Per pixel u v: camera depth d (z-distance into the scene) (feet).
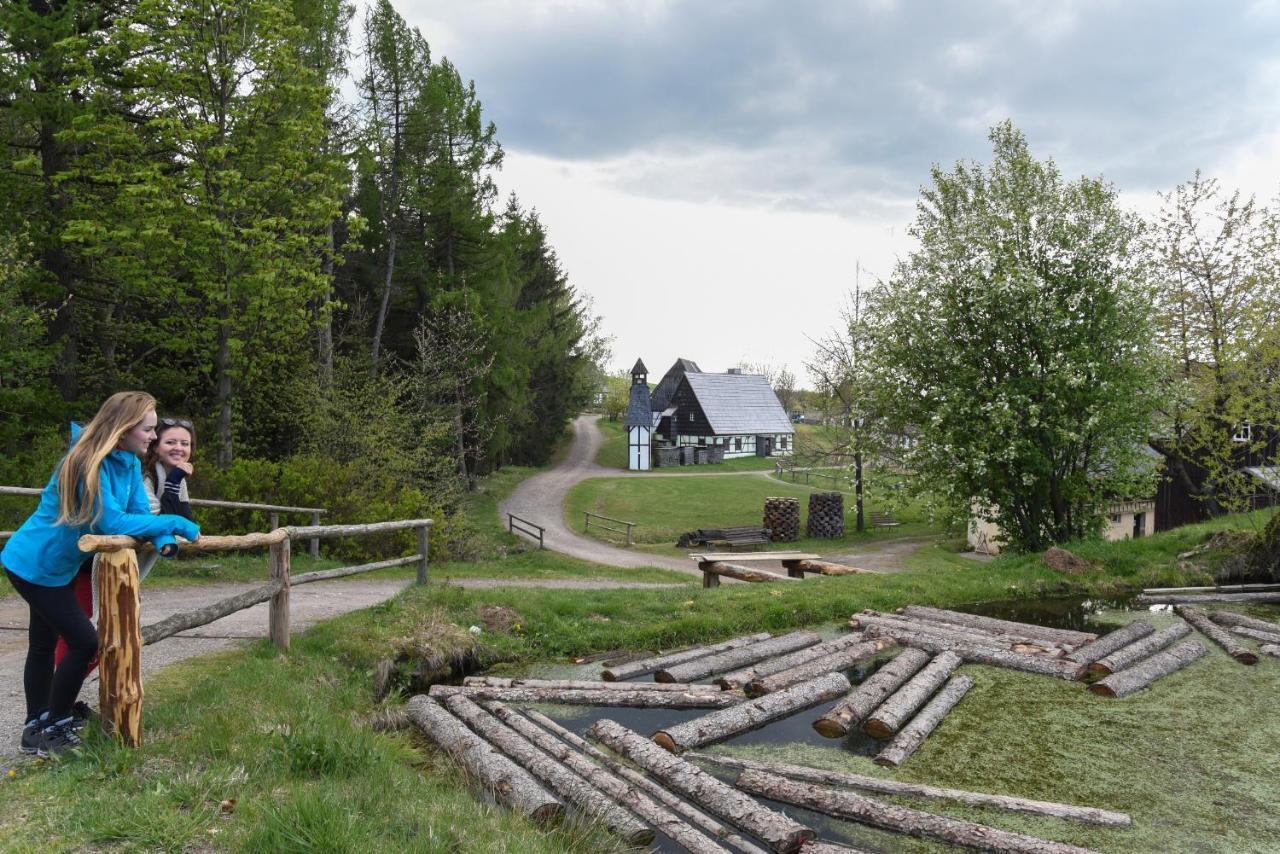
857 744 22.61
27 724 14.11
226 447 57.57
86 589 15.30
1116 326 49.44
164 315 68.59
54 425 58.70
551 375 182.09
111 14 58.34
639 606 34.91
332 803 12.62
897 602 39.19
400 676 26.37
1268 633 33.81
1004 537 55.52
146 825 11.66
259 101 55.67
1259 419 55.52
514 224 128.26
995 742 22.77
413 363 93.91
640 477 168.76
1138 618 38.29
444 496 70.90
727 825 17.61
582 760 19.79
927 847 16.81
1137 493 54.44
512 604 33.01
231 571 42.52
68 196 58.90
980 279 50.01
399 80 100.78
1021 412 49.01
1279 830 17.81
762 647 30.58
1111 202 50.21
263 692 19.43
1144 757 21.77
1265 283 63.98
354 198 102.01
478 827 13.91
